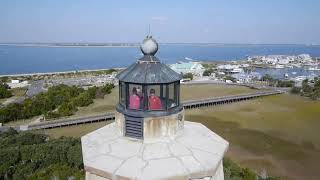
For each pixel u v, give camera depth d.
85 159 9.95
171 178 8.94
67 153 45.69
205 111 100.25
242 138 70.38
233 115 94.00
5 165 42.56
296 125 81.62
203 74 197.12
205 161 9.70
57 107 101.06
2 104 105.81
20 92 136.12
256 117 91.06
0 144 51.94
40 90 141.38
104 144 10.62
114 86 135.88
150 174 8.92
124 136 10.82
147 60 10.90
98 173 9.43
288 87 146.62
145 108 10.34
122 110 10.73
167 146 10.21
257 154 60.09
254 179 40.34
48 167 43.03
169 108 10.66
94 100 113.50
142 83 10.10
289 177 49.94
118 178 9.03
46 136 63.88
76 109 98.50
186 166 9.36
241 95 120.56
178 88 11.10
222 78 181.12
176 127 10.78
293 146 64.81
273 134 73.50
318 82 136.12
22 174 42.03
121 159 9.61
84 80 175.25
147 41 10.98
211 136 11.73
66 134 76.12
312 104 108.12
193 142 10.77
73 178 38.78
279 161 56.59
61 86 125.69
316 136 71.69
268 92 129.25
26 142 55.19
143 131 10.34
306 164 55.28
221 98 114.56
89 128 82.38
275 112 97.31
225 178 36.66
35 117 92.31
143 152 9.88
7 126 80.69
